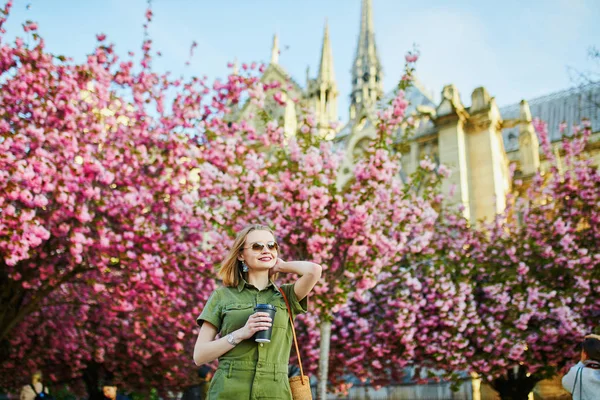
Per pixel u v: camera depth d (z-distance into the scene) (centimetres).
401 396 2717
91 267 1270
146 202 1316
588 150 2270
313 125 1434
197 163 1391
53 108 1151
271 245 379
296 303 369
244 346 336
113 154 1253
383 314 1678
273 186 1342
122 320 1661
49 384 2128
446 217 2091
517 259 1783
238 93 1516
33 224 1009
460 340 1524
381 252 1313
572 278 1673
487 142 3031
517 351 1501
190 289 1540
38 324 1662
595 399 506
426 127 3222
